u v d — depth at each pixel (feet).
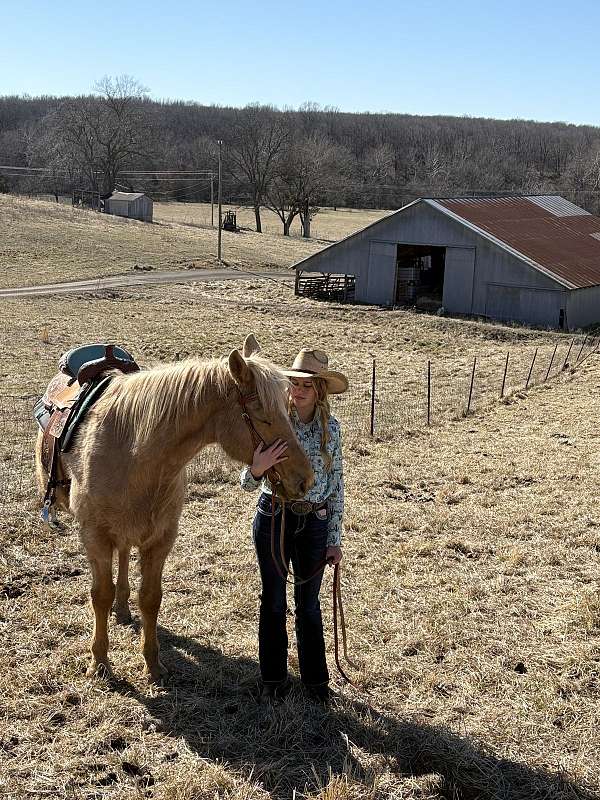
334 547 14.76
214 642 17.38
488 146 377.91
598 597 19.84
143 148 330.95
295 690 15.37
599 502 28.27
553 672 16.42
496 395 51.67
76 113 300.61
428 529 25.27
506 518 26.40
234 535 24.02
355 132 411.75
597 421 43.14
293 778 13.05
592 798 12.66
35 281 127.44
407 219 108.99
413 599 19.94
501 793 12.76
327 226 286.05
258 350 14.10
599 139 401.29
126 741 13.91
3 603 18.90
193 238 197.36
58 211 202.90
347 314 103.50
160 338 80.53
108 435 14.56
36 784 12.66
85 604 19.04
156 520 14.49
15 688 15.26
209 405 13.42
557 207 137.28
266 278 147.13
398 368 67.97
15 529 23.59
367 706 14.97
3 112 429.79
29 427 39.01
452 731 14.24
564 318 95.91
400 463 33.32
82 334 80.69
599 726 14.49
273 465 12.73
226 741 13.89
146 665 15.79
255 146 255.29
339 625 18.31
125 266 149.38
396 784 12.92
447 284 106.11
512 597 20.18
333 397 51.21
